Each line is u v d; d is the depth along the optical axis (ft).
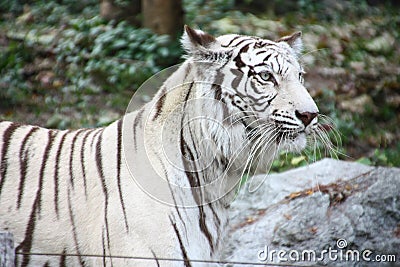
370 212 34.86
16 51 61.11
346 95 58.18
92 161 24.47
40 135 25.45
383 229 34.63
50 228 24.04
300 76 25.16
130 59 59.77
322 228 34.42
